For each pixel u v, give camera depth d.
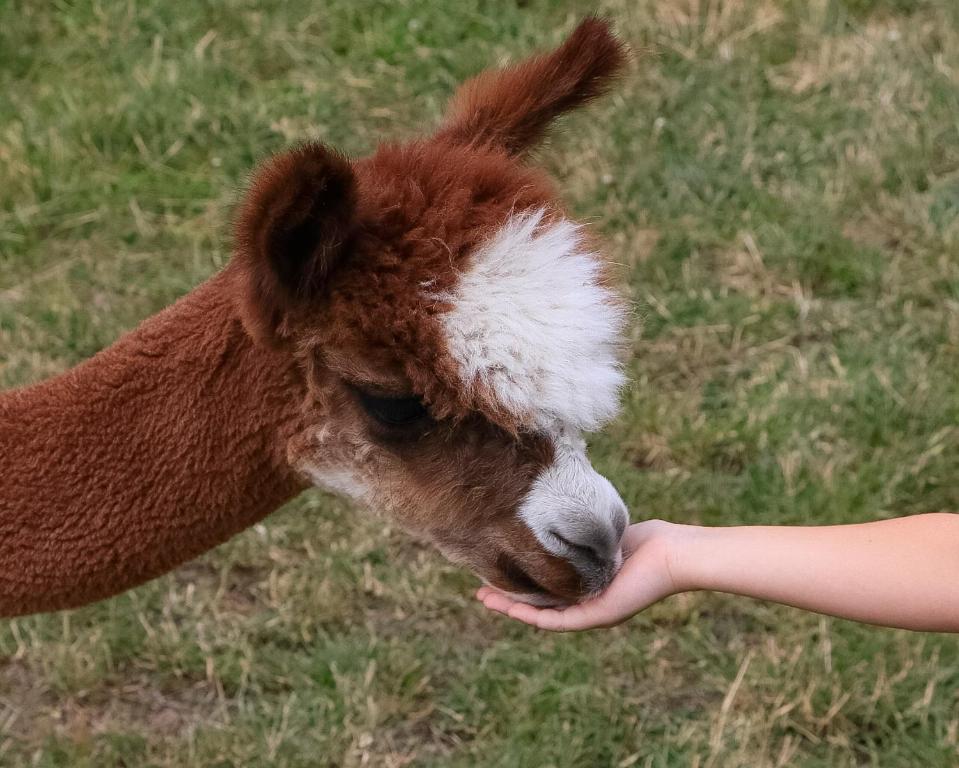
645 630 4.83
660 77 7.52
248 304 2.63
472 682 4.59
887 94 7.45
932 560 2.83
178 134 7.03
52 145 6.86
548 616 3.06
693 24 7.90
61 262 6.35
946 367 5.86
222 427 2.96
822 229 6.52
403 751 4.45
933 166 7.08
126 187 6.75
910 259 6.49
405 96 7.48
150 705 4.58
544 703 4.49
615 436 5.48
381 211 2.63
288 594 4.88
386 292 2.61
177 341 2.95
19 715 4.53
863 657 4.62
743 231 6.52
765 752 4.41
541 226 2.68
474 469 2.81
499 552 2.92
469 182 2.71
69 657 4.58
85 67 7.56
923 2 8.24
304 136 7.08
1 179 6.61
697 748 4.39
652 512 5.18
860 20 8.19
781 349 6.01
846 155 7.04
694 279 6.27
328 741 4.39
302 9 8.03
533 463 2.81
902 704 4.53
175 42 7.75
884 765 4.42
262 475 3.04
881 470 5.32
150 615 4.82
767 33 7.90
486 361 2.57
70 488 2.95
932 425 5.54
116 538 2.99
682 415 5.55
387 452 2.84
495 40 7.86
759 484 5.29
